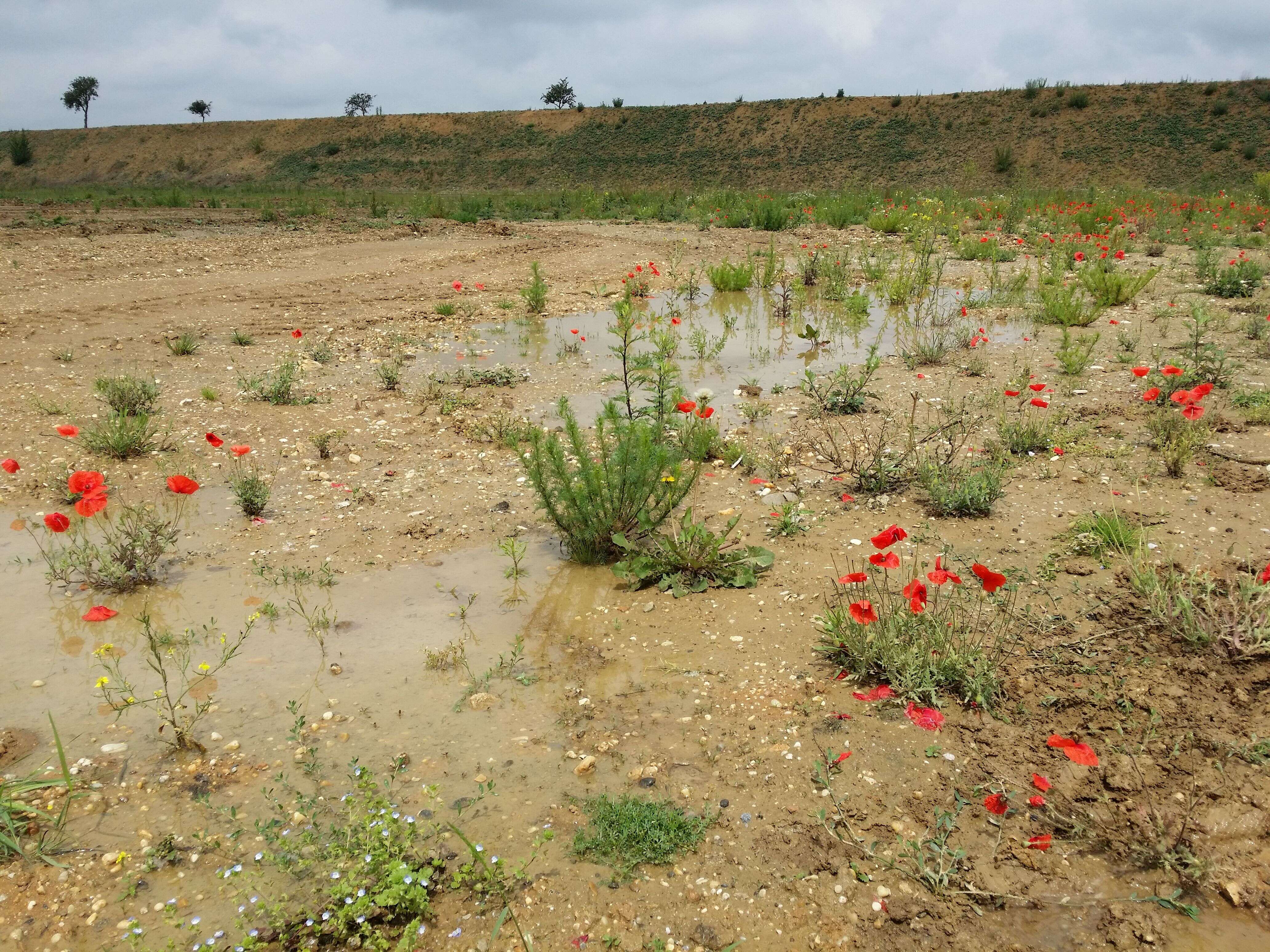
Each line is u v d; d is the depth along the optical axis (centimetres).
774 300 1160
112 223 1859
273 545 454
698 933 224
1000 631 345
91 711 322
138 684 338
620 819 258
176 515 489
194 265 1338
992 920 224
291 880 242
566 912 231
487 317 1042
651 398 659
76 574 425
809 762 285
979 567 282
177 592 409
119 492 519
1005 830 252
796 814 263
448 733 307
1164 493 477
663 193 3284
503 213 2516
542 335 952
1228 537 419
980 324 970
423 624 381
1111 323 797
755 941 222
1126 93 4203
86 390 700
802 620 373
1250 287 1056
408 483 535
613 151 4941
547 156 5034
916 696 311
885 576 373
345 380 761
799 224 2119
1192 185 3412
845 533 452
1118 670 316
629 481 428
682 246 1661
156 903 235
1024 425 593
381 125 5631
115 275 1220
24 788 271
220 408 668
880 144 4403
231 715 318
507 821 263
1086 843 246
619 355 806
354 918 223
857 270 1373
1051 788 266
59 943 223
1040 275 1153
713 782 279
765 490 508
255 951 217
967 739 291
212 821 265
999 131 4225
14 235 1577
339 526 477
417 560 441
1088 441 562
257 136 5694
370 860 234
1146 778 265
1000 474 486
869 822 258
